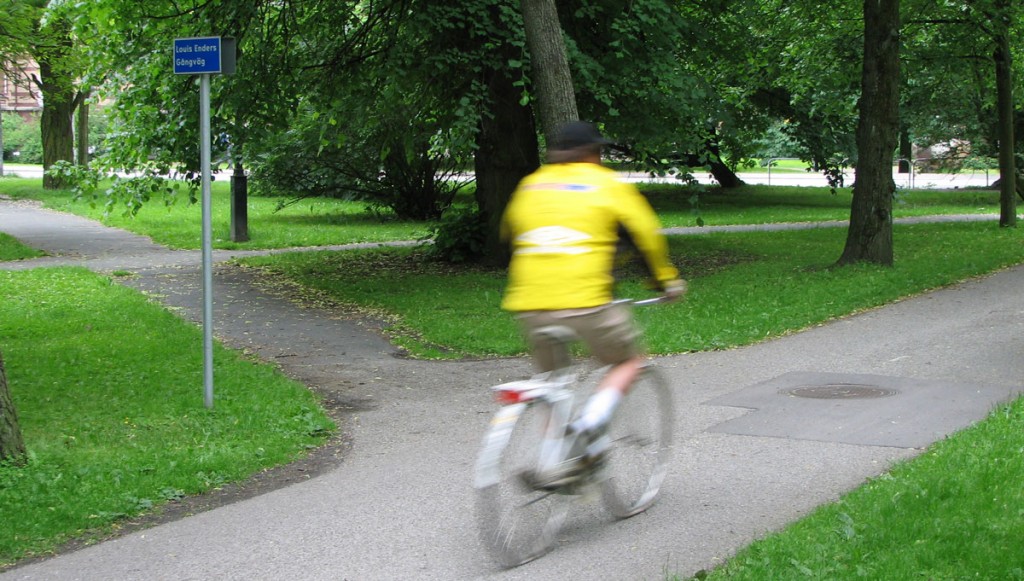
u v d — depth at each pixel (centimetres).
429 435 772
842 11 2289
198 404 845
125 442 736
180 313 1355
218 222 2631
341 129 1928
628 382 536
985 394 828
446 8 1452
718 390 880
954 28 2270
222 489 645
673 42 1591
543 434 508
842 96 2627
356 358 1086
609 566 488
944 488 543
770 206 3306
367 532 548
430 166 2731
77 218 2808
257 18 1535
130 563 513
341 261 1897
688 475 629
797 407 802
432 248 1884
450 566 496
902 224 2550
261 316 1339
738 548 498
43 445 711
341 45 1669
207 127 823
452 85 1599
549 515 514
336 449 742
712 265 1795
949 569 442
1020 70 2673
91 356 1040
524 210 521
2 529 552
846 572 443
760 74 2694
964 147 3816
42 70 3559
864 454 664
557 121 1194
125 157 1650
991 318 1205
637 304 531
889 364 967
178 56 806
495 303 1384
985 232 2267
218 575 493
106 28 1581
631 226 511
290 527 561
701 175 5112
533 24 1193
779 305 1304
